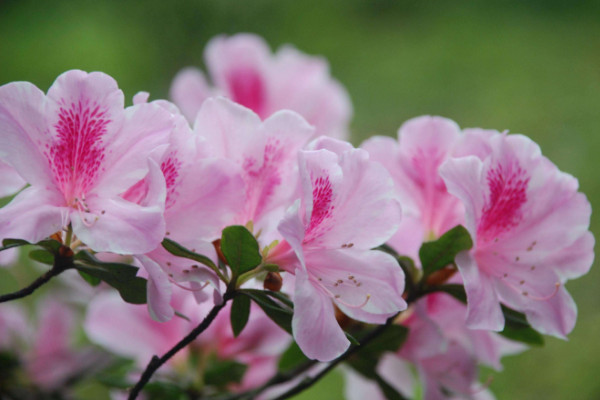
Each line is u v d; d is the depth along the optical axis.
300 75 1.28
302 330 1.03
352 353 1.11
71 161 1.04
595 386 2.10
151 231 1.02
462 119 3.00
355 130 2.91
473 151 1.10
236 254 1.05
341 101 1.30
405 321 1.16
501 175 1.09
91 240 1.03
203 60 3.04
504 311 1.10
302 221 1.04
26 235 1.03
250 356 1.20
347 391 1.23
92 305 1.21
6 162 1.03
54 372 1.27
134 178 1.04
